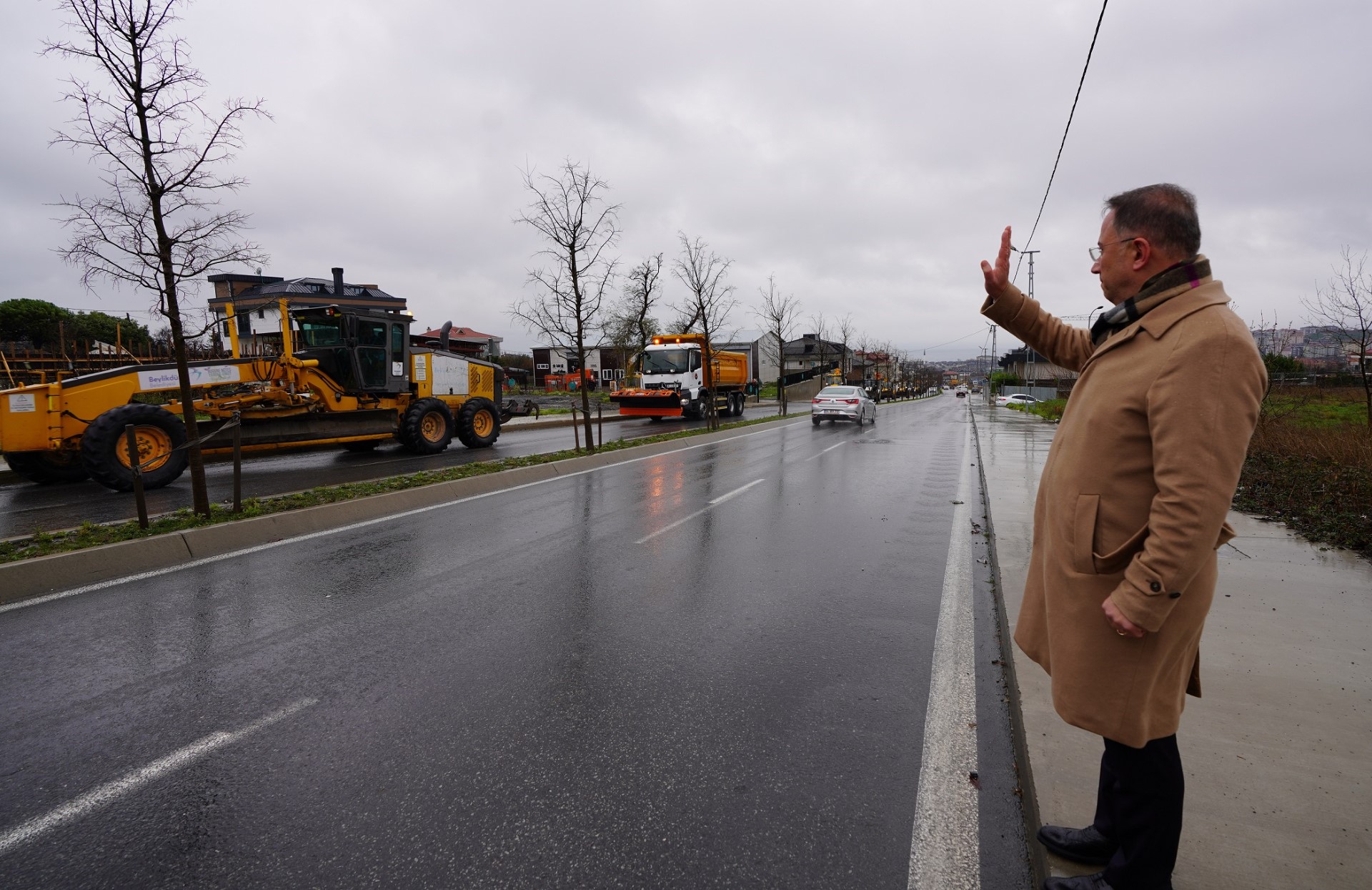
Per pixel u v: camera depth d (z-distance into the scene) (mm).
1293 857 2082
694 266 26734
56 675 3689
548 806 2596
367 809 2578
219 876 2250
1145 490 1739
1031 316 2461
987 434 19953
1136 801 1807
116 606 4746
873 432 21781
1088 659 1796
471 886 2191
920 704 3416
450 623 4477
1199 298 1712
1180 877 2018
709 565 5883
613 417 28812
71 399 9461
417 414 13664
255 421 11375
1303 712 2951
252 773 2811
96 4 5602
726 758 2918
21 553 5285
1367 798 2357
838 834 2439
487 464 11039
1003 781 2779
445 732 3129
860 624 4500
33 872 2266
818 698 3473
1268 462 10781
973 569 5824
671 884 2195
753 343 71375
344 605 4785
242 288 30375
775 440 18250
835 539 6867
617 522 7555
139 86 5848
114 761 2900
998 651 4074
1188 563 1577
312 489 8977
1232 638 3777
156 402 10367
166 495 9125
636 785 2727
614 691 3527
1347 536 5898
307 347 12453
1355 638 3766
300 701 3418
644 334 41688
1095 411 1827
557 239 13008
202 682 3617
